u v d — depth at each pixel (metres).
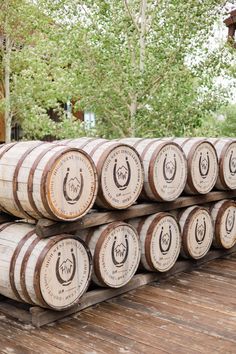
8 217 4.20
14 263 3.71
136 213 4.62
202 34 9.57
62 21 9.67
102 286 4.34
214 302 4.30
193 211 5.27
